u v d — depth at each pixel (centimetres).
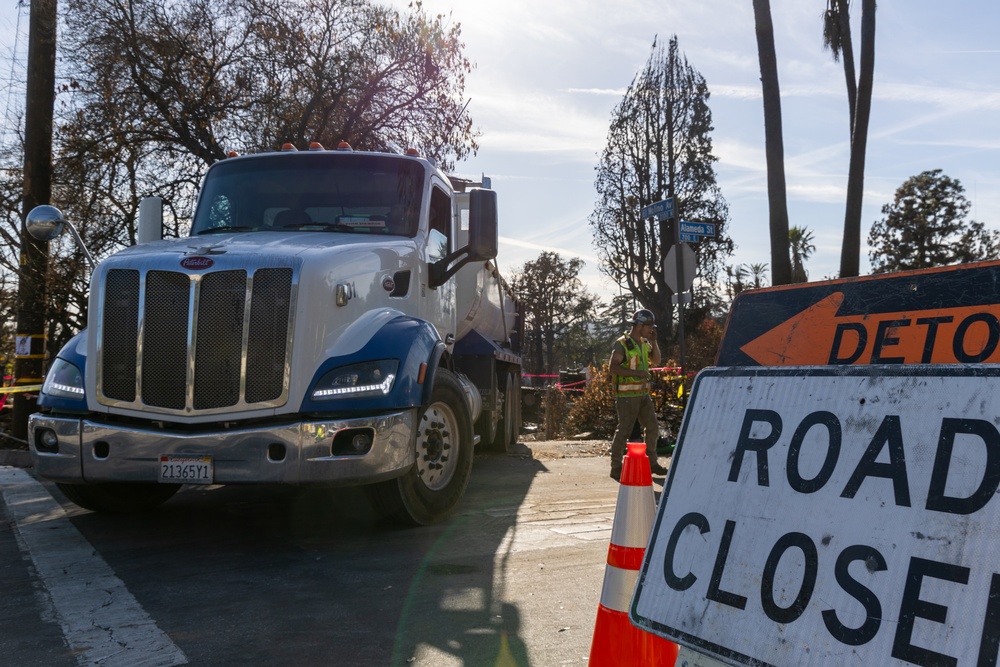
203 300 495
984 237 5128
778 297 251
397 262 595
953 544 169
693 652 209
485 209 645
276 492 707
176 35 1405
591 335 7881
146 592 405
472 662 310
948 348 212
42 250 1060
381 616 365
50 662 313
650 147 4531
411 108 1548
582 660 312
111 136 1381
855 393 197
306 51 1475
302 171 682
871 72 1462
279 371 486
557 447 1086
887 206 5375
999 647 156
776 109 1266
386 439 491
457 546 499
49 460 513
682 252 1088
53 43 1067
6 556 481
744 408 220
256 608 378
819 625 184
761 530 203
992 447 169
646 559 227
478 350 891
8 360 1836
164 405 496
